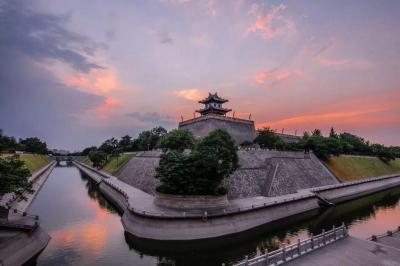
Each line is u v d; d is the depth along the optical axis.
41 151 151.00
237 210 37.06
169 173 40.19
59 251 29.62
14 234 27.00
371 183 75.19
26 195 53.50
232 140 41.69
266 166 58.09
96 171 102.81
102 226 38.75
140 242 32.19
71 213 45.75
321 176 67.88
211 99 87.81
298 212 46.53
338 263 20.92
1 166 28.22
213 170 39.84
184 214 33.88
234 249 31.59
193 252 30.75
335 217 44.94
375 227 38.69
